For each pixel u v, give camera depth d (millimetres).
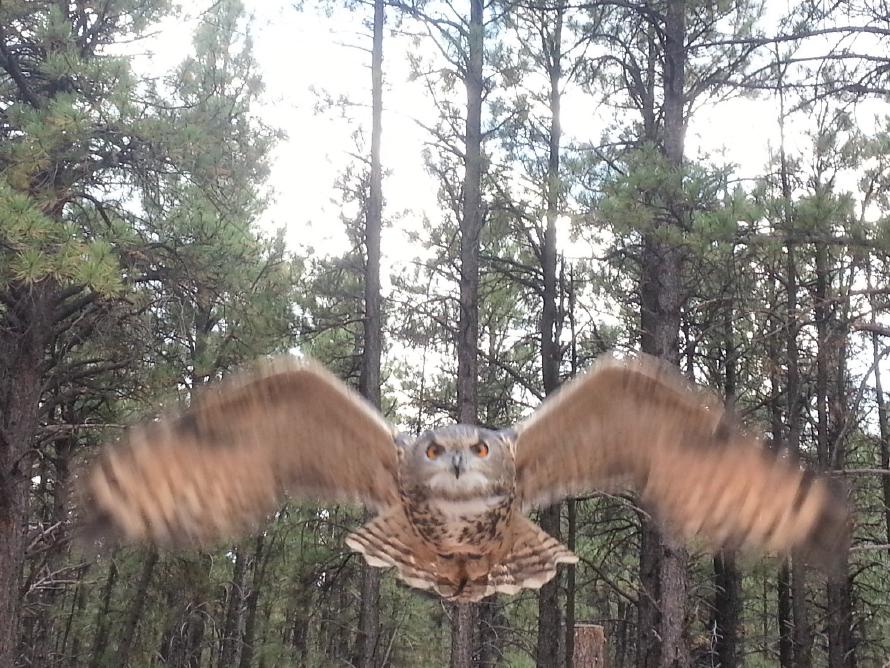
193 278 11289
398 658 21188
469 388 14953
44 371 11281
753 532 3447
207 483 3385
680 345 13359
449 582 4215
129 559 15203
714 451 3500
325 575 17109
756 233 8797
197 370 11117
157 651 17094
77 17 12125
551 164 17719
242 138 12312
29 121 9938
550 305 18125
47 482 14055
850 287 10977
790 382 12898
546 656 16875
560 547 4199
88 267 8117
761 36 12422
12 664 10086
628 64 17156
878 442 16438
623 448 3768
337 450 3797
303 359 3467
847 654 17219
